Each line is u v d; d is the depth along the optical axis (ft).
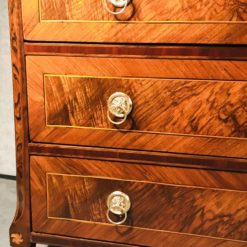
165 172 2.49
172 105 2.37
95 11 2.34
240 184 2.39
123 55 2.36
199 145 2.40
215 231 2.50
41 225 2.80
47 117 2.59
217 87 2.28
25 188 2.77
